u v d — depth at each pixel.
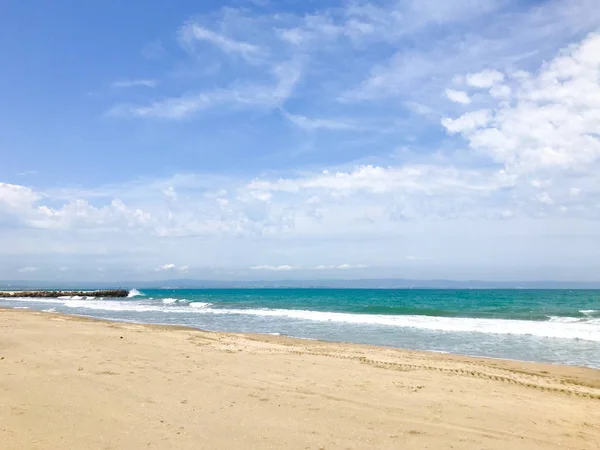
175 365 10.06
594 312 35.50
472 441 5.74
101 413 6.34
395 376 9.85
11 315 24.02
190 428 5.83
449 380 9.73
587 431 6.40
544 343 18.16
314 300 67.19
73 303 55.38
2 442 5.11
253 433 5.72
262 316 32.38
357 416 6.61
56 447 5.04
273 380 8.86
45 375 8.59
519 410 7.39
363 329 23.36
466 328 23.45
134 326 20.88
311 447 5.30
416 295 93.12
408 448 5.40
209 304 51.88
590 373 11.93
